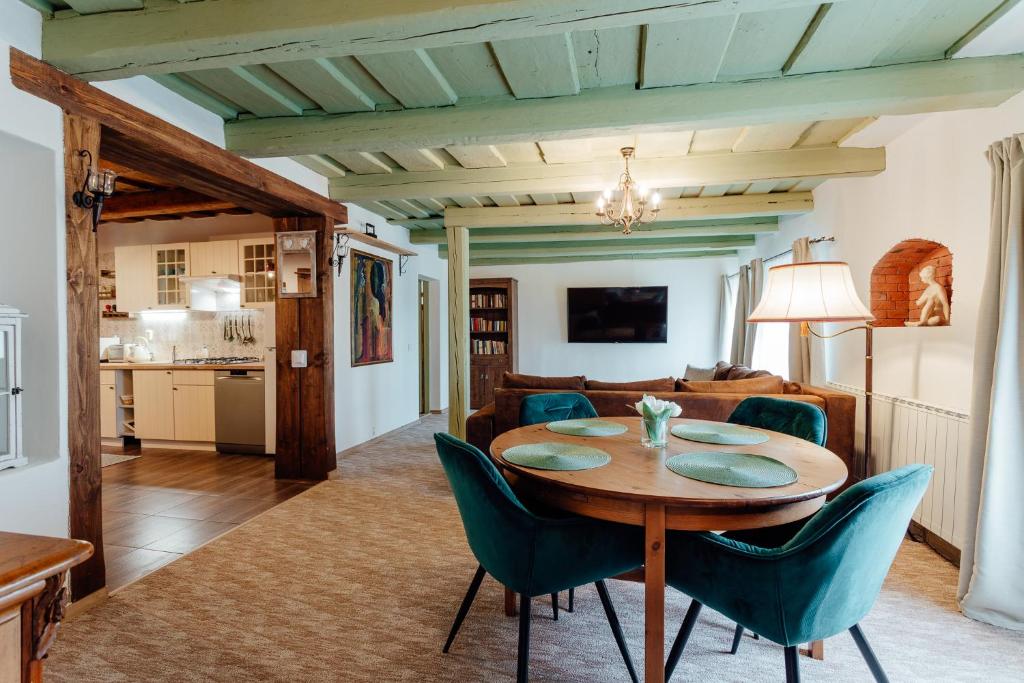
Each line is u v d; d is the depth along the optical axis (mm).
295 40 1843
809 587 1285
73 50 1963
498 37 1823
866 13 1953
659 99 2551
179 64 2020
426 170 3980
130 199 4793
